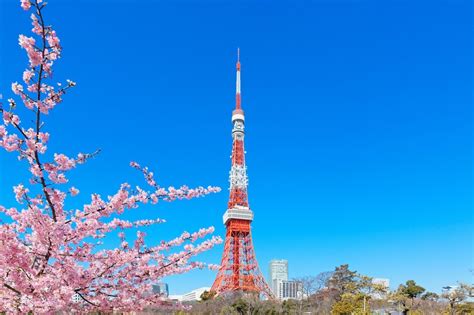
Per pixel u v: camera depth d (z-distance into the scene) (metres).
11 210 10.03
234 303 60.34
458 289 50.25
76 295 10.62
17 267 9.49
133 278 11.16
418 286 68.19
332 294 77.06
